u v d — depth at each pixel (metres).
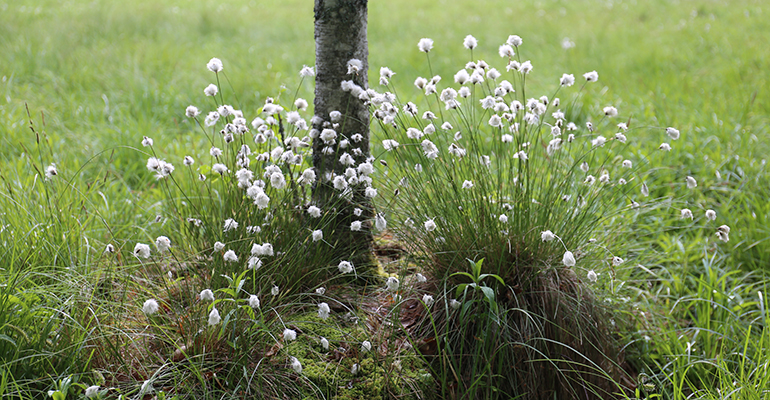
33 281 2.35
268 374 2.13
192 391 2.00
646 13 11.67
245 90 6.16
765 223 3.61
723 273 3.39
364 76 2.69
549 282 2.39
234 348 2.05
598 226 2.77
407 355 2.31
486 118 5.08
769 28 9.56
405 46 8.80
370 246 2.80
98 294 2.37
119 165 4.25
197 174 3.71
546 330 2.35
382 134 4.55
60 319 2.12
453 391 2.25
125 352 2.11
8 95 5.58
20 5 10.89
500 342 2.27
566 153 3.92
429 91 2.57
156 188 4.03
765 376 2.24
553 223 2.49
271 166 2.37
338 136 2.67
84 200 3.14
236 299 1.99
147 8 11.03
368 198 2.70
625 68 7.46
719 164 4.38
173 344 2.15
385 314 2.52
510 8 12.52
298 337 2.33
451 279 2.44
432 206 2.47
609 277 2.71
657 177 4.23
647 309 3.00
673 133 2.44
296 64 7.54
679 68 7.51
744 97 5.91
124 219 3.35
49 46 7.42
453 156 2.68
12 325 1.90
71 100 5.60
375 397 2.15
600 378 2.46
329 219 2.65
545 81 6.84
